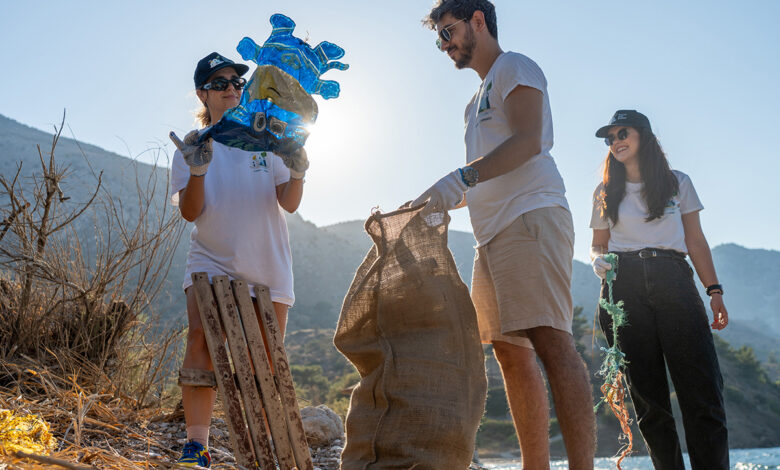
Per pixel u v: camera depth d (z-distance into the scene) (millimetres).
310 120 3053
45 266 4840
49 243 5043
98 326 5012
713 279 4309
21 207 4875
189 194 3100
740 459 13289
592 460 2932
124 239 5172
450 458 2809
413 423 2807
